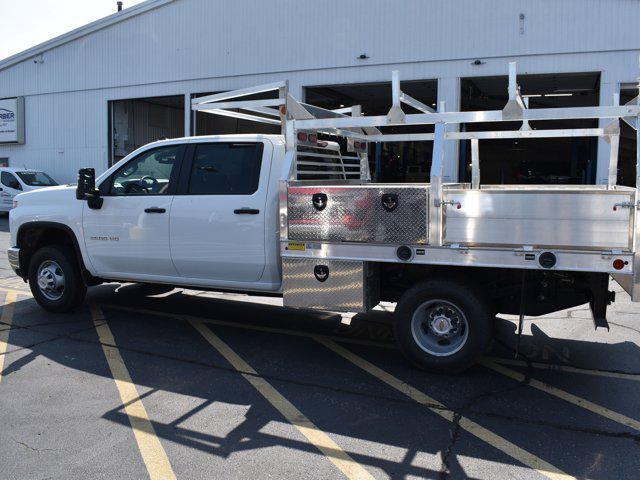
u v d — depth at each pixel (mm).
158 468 3451
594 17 15188
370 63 17625
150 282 6406
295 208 5141
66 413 4211
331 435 3893
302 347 5832
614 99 5977
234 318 6906
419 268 5207
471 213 4539
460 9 16422
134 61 21844
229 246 5738
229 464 3504
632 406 4391
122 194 6336
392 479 3340
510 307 5113
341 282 5035
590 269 4285
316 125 5254
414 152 20141
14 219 6992
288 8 18672
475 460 3557
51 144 24359
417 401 4477
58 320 6723
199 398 4512
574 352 5699
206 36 20203
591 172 16391
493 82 17922
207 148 5965
